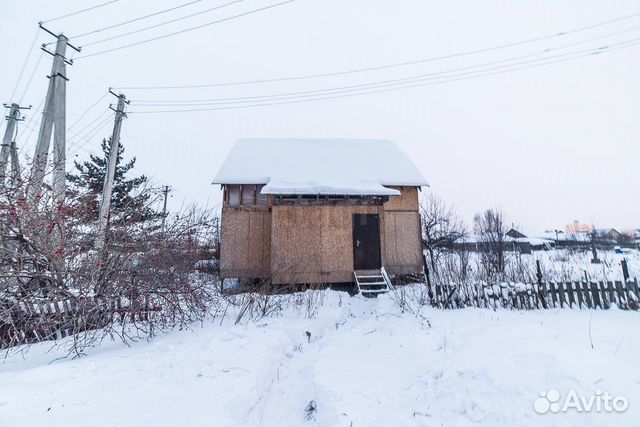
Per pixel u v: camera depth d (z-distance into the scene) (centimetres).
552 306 795
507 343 421
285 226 1209
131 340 597
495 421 300
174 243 691
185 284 666
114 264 602
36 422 292
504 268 1060
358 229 1230
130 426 285
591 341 462
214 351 497
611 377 312
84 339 541
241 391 364
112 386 375
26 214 580
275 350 534
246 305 776
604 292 776
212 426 287
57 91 948
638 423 253
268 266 1252
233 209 1284
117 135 1217
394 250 1328
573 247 2902
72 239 608
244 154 1532
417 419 338
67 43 984
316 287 1180
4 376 408
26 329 554
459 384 363
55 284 582
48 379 395
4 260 560
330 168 1422
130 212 685
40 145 923
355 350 591
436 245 1831
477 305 834
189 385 377
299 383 468
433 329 654
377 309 900
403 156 1586
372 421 350
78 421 294
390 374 471
